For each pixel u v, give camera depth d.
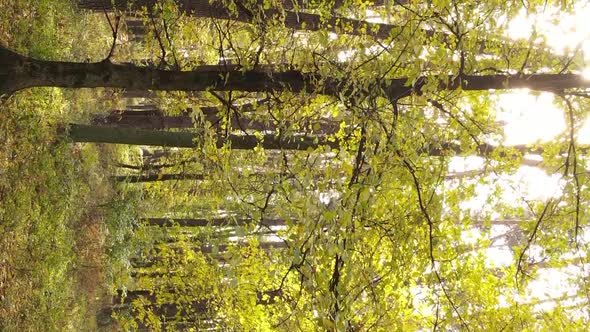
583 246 6.55
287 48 6.38
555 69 6.41
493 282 7.71
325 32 5.52
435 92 5.53
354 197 5.14
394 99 5.50
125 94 13.02
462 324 6.36
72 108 10.95
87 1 10.89
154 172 15.80
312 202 4.71
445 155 6.12
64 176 10.51
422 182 5.73
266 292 10.13
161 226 15.55
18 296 8.92
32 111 9.00
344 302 5.12
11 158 8.66
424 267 5.98
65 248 10.65
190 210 14.16
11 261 8.76
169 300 12.35
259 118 6.52
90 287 12.38
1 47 5.90
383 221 5.84
